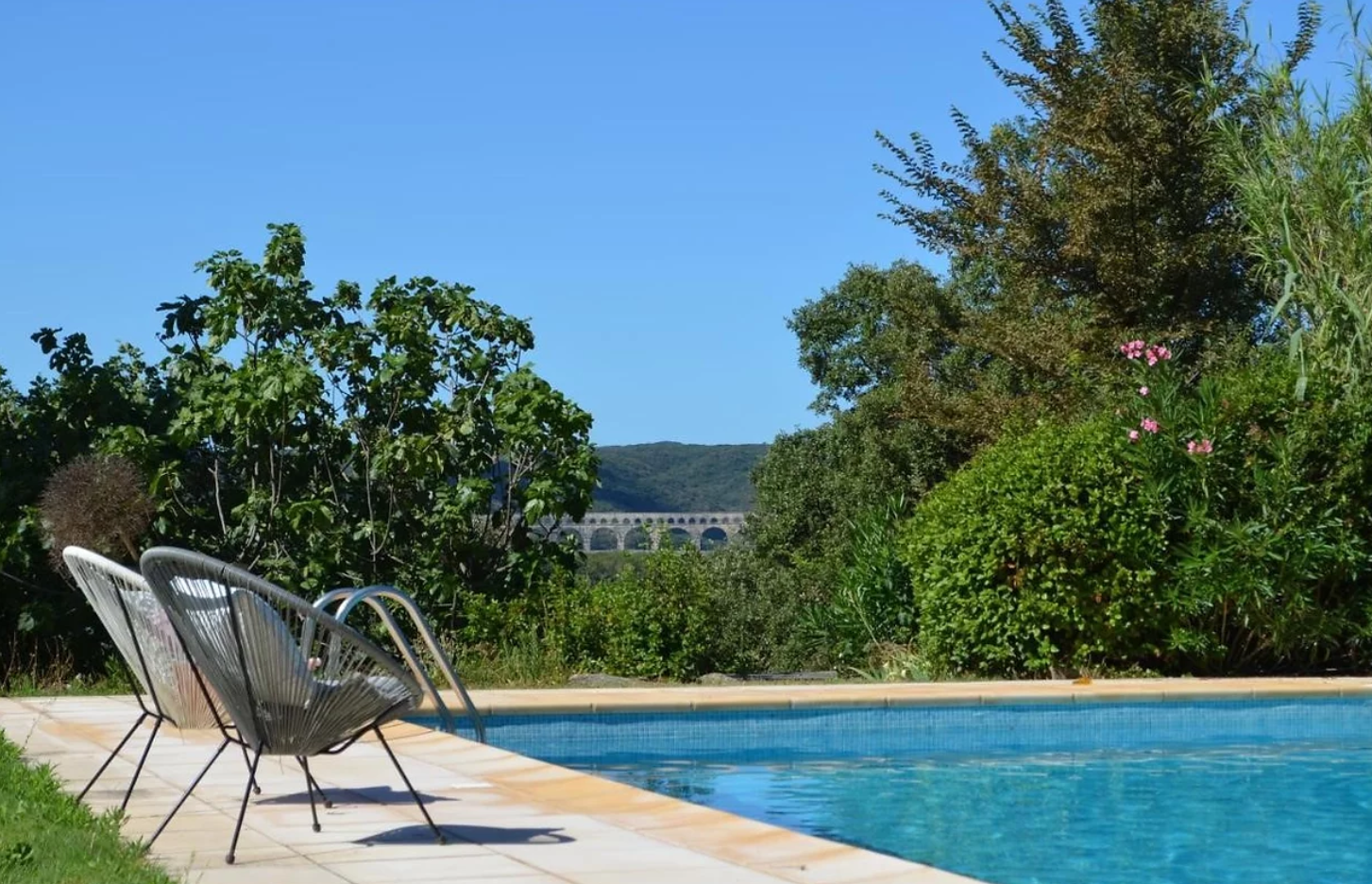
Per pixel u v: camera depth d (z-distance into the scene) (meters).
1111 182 20.92
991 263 23.86
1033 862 6.03
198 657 4.91
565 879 4.29
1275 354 13.32
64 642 12.55
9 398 13.40
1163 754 9.46
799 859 4.60
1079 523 11.53
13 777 5.95
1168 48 20.67
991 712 10.09
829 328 37.44
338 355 13.67
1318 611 11.78
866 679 12.50
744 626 20.88
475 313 14.26
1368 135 13.60
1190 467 11.77
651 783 8.35
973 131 22.94
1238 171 14.94
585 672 12.52
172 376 14.11
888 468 27.27
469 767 6.86
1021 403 21.27
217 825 5.29
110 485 10.81
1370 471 11.84
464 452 13.98
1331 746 9.81
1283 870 5.88
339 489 13.87
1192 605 11.55
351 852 4.76
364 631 12.85
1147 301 20.86
